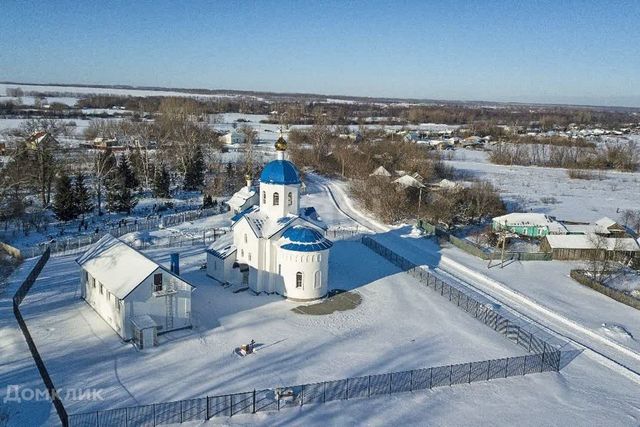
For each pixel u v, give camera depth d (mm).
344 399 42969
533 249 93875
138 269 52906
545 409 43344
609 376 49719
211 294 64312
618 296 70375
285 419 39906
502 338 56000
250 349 50188
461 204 113125
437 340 54781
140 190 121812
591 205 134375
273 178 65875
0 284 64250
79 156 142500
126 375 45031
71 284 65938
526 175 181125
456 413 42000
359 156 168375
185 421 38812
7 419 37625
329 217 111125
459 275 77562
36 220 94562
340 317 59594
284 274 63469
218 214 105250
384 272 75875
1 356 47094
